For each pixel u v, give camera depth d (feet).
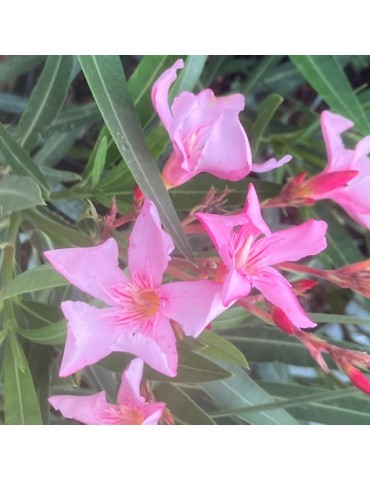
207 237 0.67
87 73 0.52
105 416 0.53
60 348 0.63
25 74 0.95
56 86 0.70
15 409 0.54
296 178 0.59
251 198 0.45
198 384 0.65
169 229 0.49
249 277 0.48
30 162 0.66
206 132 0.53
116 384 0.63
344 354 0.53
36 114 0.72
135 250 0.50
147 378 0.58
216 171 0.52
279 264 0.56
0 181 0.53
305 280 0.53
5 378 0.55
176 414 0.61
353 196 0.59
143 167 0.50
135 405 0.52
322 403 0.72
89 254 0.48
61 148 0.83
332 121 0.59
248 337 0.71
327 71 0.68
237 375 0.67
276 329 0.70
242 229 0.47
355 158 0.59
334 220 0.84
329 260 0.84
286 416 0.67
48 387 0.60
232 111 0.49
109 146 0.66
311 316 0.57
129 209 0.62
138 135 0.52
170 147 0.77
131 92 0.61
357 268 0.55
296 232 0.49
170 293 0.50
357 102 0.69
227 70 0.95
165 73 0.49
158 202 0.50
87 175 0.65
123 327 0.50
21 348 0.58
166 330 0.49
